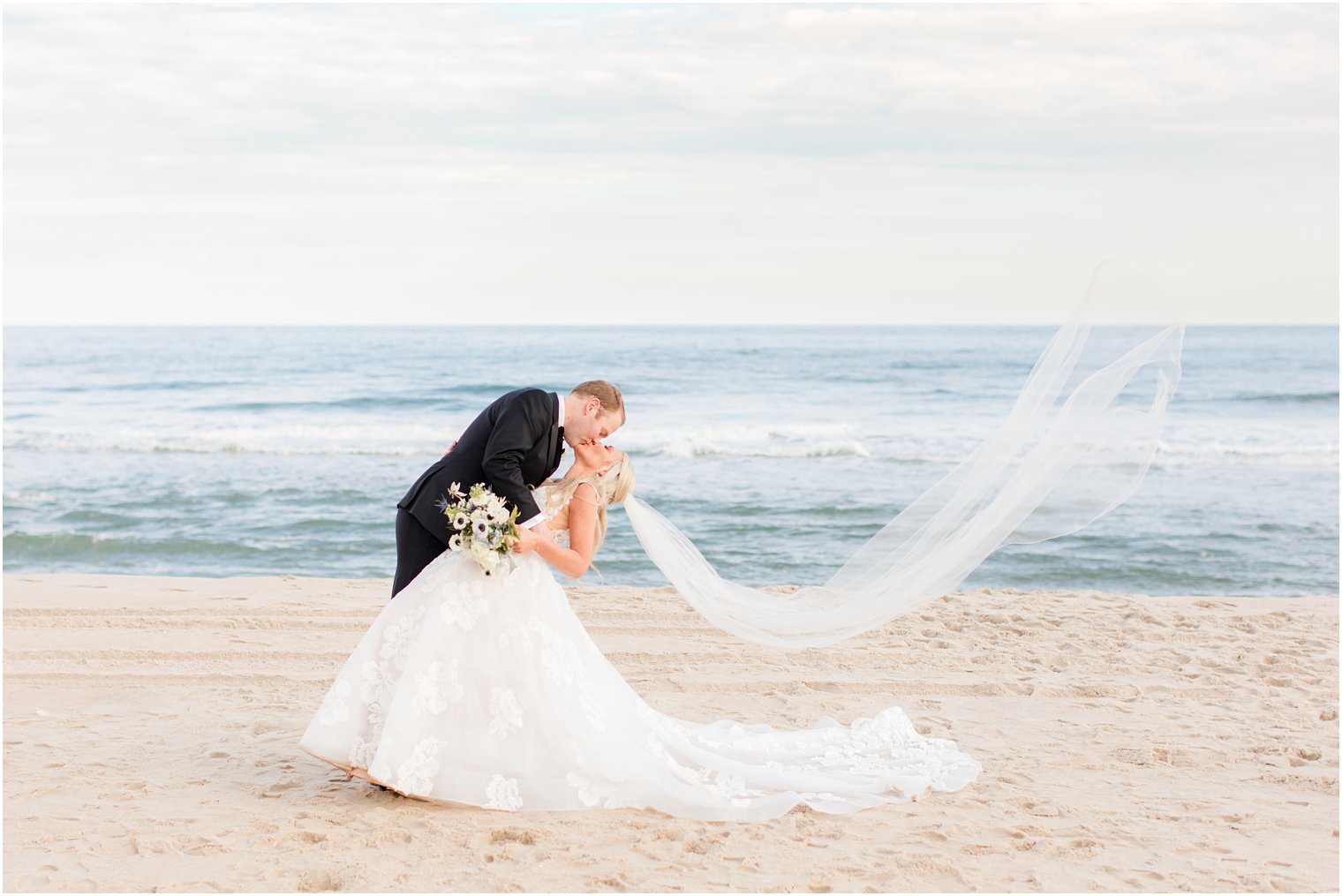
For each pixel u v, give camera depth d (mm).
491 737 4371
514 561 4500
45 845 3842
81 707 5672
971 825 4234
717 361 46656
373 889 3533
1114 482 4844
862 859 3887
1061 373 4875
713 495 16234
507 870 3717
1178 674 6625
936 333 76875
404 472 18172
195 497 15562
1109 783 4758
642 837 4070
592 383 4680
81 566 11641
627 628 7734
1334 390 33438
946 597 9031
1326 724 5613
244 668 6438
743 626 5148
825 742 5215
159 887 3508
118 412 28344
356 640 7160
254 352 52125
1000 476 4930
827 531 13758
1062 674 6637
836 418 27812
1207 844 4043
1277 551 12914
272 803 4328
